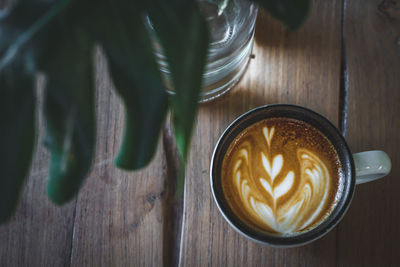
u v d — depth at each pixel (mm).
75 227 437
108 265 433
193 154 441
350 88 451
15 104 229
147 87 247
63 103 237
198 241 430
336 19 461
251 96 453
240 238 429
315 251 429
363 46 456
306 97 451
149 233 435
